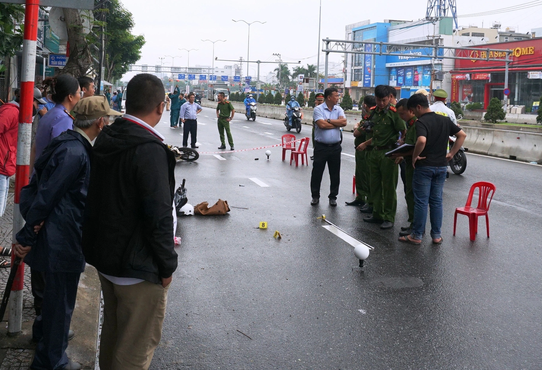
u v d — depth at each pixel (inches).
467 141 754.8
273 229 312.2
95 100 133.5
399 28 3122.5
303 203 385.1
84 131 134.1
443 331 182.7
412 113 294.4
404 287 222.8
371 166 319.6
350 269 244.7
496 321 191.6
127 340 116.6
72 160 128.5
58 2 151.6
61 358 141.2
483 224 332.5
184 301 205.5
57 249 131.2
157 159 109.7
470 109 2196.1
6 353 149.2
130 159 109.2
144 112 113.7
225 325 184.9
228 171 531.2
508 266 252.2
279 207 370.9
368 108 354.3
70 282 136.6
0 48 315.9
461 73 2455.7
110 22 1681.8
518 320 192.9
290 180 483.8
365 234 303.4
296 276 234.7
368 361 161.5
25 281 208.7
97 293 209.0
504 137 690.8
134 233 111.9
